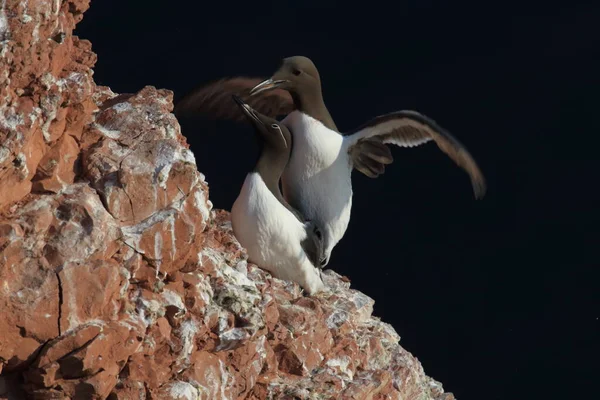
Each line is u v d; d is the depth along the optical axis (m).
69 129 10.48
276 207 14.04
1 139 9.34
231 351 11.38
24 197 9.84
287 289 13.27
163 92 11.73
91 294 9.66
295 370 12.38
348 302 14.52
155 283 10.41
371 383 12.83
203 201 10.79
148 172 10.44
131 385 10.03
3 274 9.30
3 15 9.38
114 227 10.01
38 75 9.73
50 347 9.38
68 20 10.45
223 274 11.69
